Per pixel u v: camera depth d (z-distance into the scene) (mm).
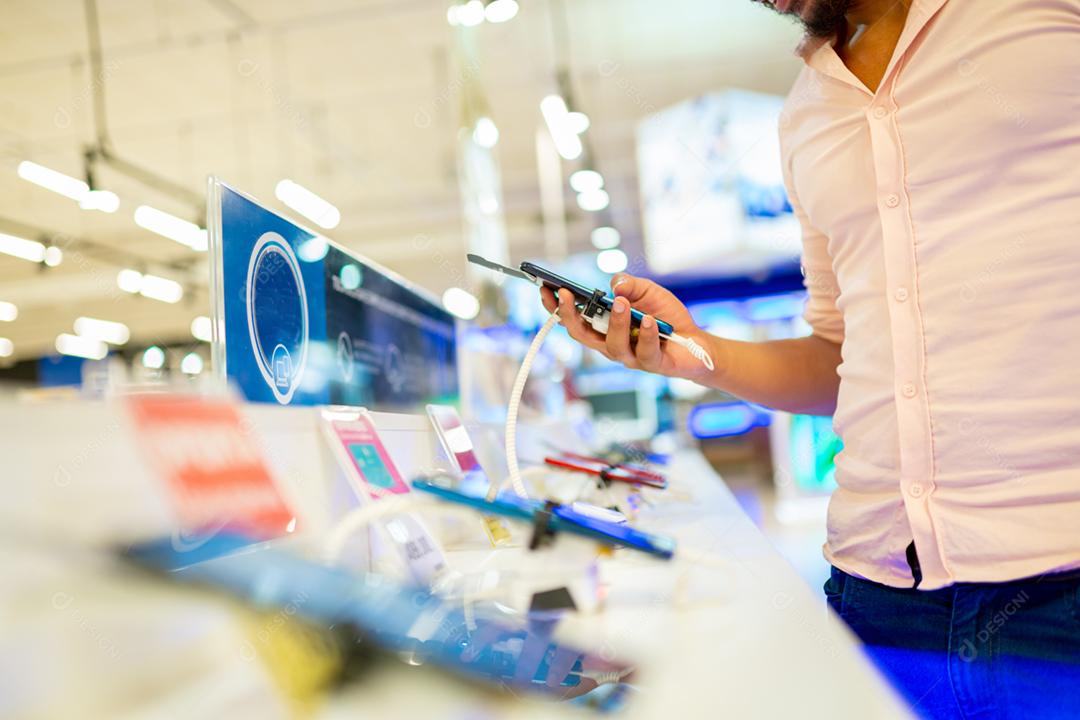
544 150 9242
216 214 929
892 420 922
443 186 10758
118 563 429
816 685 452
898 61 883
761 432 6832
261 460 646
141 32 6676
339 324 1345
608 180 10906
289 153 9438
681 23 6879
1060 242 795
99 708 406
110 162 7281
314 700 449
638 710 431
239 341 966
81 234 11406
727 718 412
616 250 12867
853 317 994
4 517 404
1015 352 809
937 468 857
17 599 390
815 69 1009
